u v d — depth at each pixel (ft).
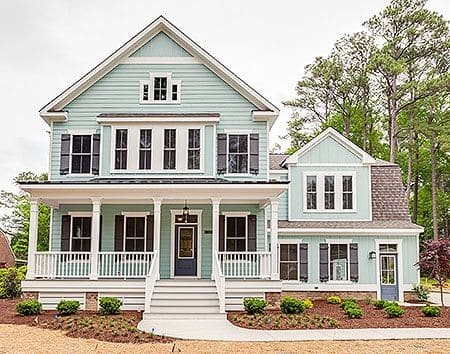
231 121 75.10
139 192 65.46
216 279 62.64
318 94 157.58
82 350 39.91
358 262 80.89
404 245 81.76
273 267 64.95
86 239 73.05
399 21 135.64
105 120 73.61
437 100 137.90
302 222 83.51
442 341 44.50
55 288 63.62
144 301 62.59
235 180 73.56
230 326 52.37
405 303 77.97
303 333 48.34
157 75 75.87
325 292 80.18
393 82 136.77
